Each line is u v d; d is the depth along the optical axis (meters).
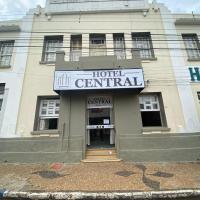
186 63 11.22
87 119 10.11
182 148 9.48
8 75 11.01
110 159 9.12
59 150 9.36
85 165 8.60
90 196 5.49
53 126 10.46
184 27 12.08
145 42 12.02
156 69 11.01
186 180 6.60
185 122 10.00
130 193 5.53
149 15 12.27
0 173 7.71
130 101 10.03
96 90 9.68
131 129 9.64
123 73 9.46
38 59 11.34
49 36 11.95
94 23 12.09
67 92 9.91
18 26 11.82
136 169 8.00
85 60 10.13
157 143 9.49
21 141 9.70
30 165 8.93
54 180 6.76
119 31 11.91
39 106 10.62
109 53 11.59
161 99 10.51
